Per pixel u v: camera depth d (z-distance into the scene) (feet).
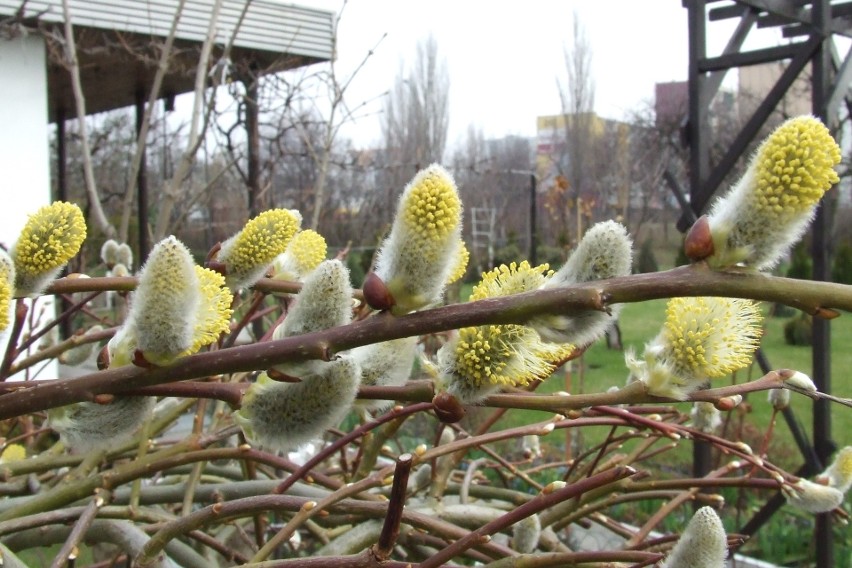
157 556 1.18
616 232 0.90
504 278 0.95
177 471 2.02
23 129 5.02
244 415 0.98
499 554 1.35
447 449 1.23
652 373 1.02
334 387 0.97
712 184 3.29
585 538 3.36
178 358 0.90
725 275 0.83
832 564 2.99
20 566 1.03
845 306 0.82
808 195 0.81
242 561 1.56
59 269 1.05
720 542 0.98
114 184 9.30
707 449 3.02
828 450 3.01
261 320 2.60
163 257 0.87
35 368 4.22
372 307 0.87
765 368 3.11
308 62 5.91
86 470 1.51
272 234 1.17
